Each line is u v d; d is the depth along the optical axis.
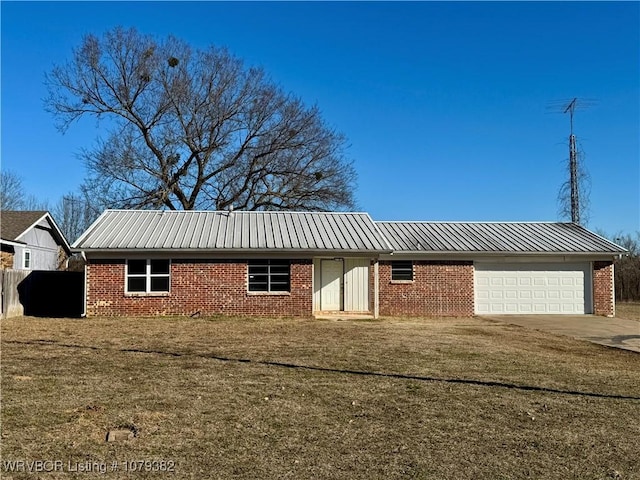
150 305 20.52
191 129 36.56
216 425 6.65
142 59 35.19
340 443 6.09
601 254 24.00
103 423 6.62
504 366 10.99
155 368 10.15
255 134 37.78
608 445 6.19
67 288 25.70
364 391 8.55
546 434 6.55
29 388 8.30
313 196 37.94
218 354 11.91
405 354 12.26
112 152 35.41
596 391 8.91
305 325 18.30
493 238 25.08
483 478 5.18
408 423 6.89
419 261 23.36
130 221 23.36
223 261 20.88
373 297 22.47
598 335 17.11
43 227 32.62
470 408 7.66
